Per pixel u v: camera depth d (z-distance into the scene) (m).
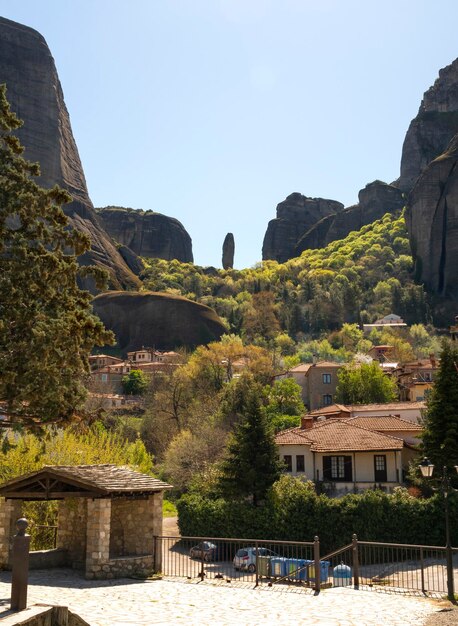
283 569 25.02
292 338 174.25
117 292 155.00
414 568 29.78
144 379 109.31
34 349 19.83
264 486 38.50
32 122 178.62
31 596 16.84
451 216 193.00
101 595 17.28
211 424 69.31
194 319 146.50
